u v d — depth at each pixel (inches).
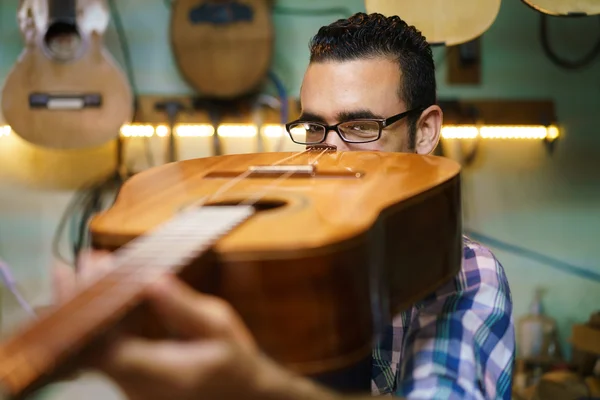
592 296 118.9
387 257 28.2
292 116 115.5
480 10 90.7
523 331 114.7
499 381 35.4
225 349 18.0
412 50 54.1
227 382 18.2
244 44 106.0
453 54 116.0
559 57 117.6
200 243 21.9
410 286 30.2
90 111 104.4
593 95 117.6
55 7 103.4
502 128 117.0
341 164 40.5
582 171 118.2
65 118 104.4
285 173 38.1
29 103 104.0
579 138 118.3
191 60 106.4
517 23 116.9
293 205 28.4
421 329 35.2
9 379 12.9
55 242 116.4
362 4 116.4
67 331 14.8
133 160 115.8
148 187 34.8
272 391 19.0
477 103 116.8
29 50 104.0
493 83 117.4
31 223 116.2
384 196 29.9
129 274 18.7
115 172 116.0
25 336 14.6
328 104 51.9
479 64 116.8
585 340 106.3
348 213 26.8
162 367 17.3
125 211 28.6
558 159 118.3
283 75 116.0
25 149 115.3
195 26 106.0
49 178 116.0
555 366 108.0
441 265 32.8
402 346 37.6
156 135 115.3
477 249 41.4
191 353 17.7
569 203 118.6
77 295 17.1
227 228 24.0
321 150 49.7
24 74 103.9
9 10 115.6
